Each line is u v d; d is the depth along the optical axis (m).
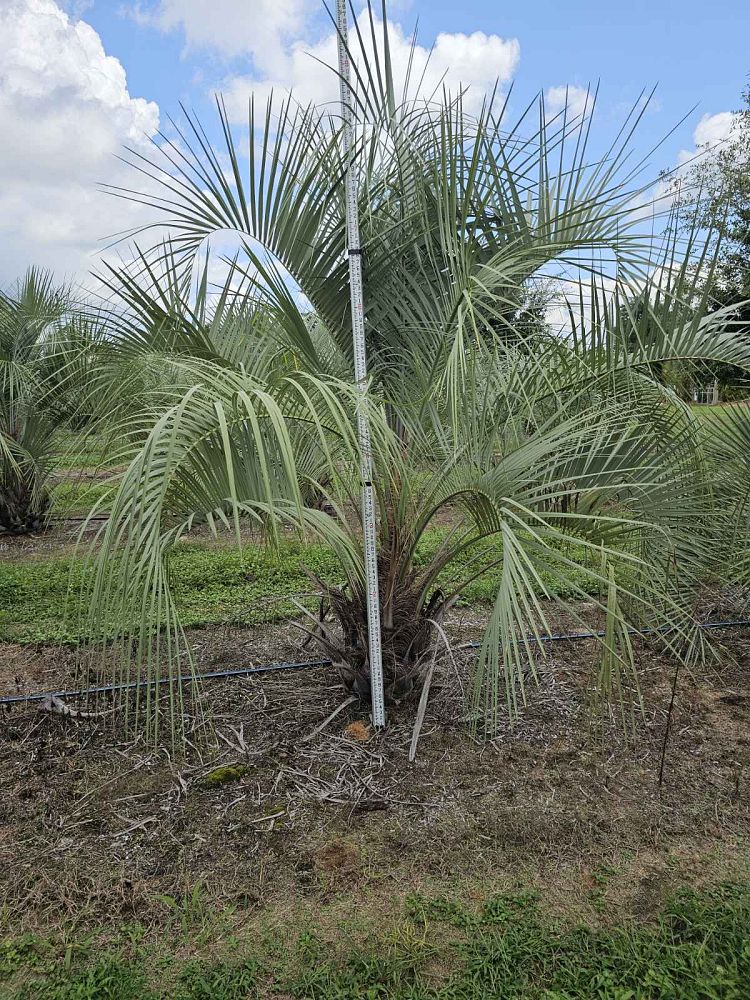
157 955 2.15
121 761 3.17
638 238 2.73
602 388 3.19
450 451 2.98
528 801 2.85
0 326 7.39
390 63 2.98
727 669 4.02
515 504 2.47
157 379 3.13
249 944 2.18
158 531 2.11
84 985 2.02
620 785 2.96
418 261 3.23
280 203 3.05
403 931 2.21
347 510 4.34
